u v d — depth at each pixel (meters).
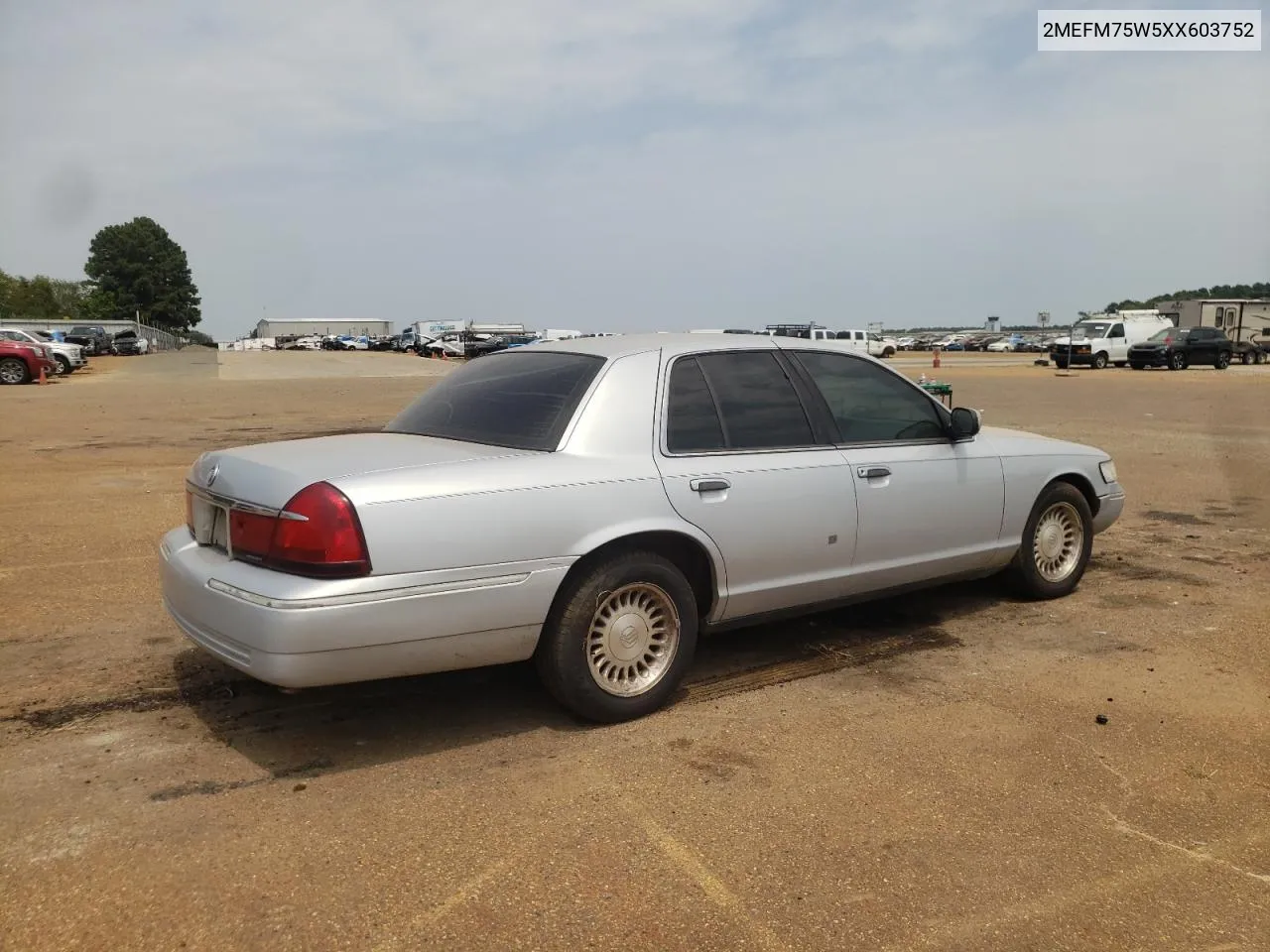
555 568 3.83
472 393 4.63
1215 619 5.63
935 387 15.38
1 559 6.79
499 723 4.12
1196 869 3.07
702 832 3.24
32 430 15.41
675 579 4.16
